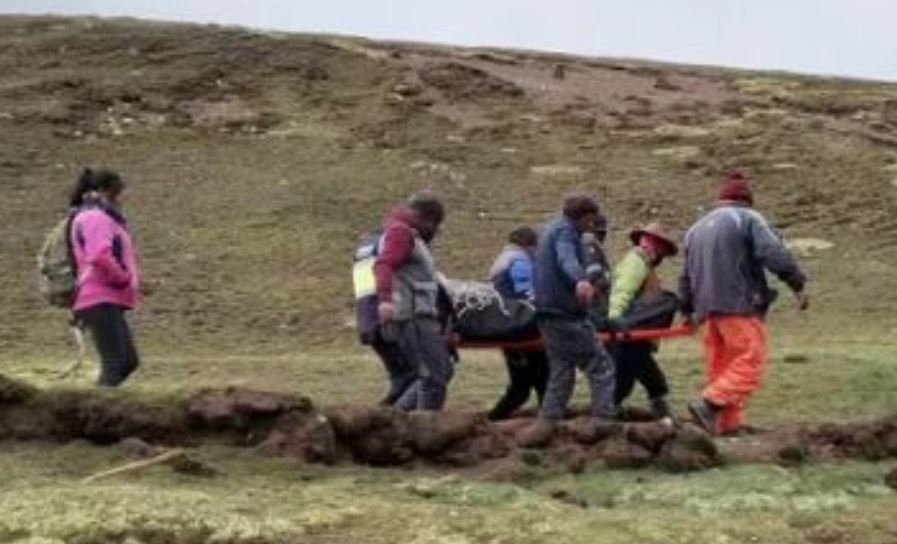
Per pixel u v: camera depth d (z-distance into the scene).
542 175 30.95
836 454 9.93
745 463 9.51
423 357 10.68
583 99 37.78
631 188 30.16
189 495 8.21
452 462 9.35
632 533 7.79
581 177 30.84
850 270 25.03
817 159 32.50
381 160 31.41
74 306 10.95
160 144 32.00
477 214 27.81
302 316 21.84
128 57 38.53
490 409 12.88
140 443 9.20
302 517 7.88
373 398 14.67
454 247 25.67
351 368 17.27
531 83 39.06
